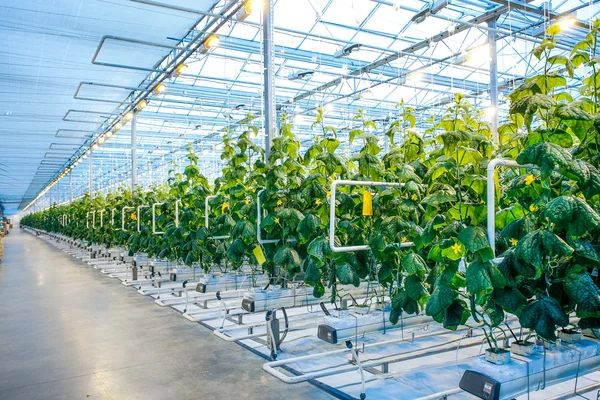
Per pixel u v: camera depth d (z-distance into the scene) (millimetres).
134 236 7977
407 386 3113
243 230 4066
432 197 2375
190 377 3342
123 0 5043
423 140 3797
